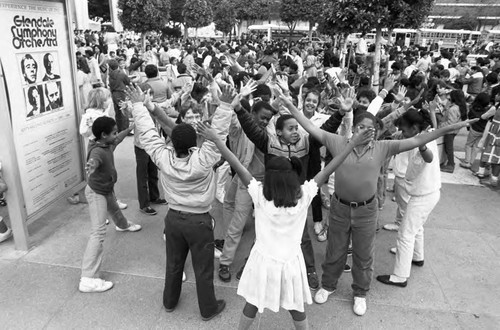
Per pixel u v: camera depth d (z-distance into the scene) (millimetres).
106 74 12234
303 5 25469
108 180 3586
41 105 4273
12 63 3846
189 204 2922
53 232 4543
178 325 3166
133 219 4938
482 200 5820
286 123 3389
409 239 3650
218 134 2812
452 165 6961
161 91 6801
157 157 2939
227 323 3201
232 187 4270
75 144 4957
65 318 3201
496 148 6055
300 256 2654
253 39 30906
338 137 3197
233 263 4055
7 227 4371
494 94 7684
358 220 3201
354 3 6895
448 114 6625
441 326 3256
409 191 3629
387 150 3064
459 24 36938
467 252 4410
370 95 4738
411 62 13469
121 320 3201
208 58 10695
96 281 3549
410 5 6805
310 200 2607
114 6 33344
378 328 3213
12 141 3838
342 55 13922
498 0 37000
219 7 36719
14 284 3600
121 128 8094
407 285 3793
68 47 4688
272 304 2572
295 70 9406
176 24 39750
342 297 3592
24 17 3963
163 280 3744
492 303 3561
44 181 4398
